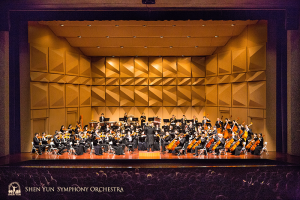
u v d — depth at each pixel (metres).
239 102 16.44
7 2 12.04
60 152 13.12
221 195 11.21
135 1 12.09
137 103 21.16
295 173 10.99
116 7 12.16
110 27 15.95
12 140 13.62
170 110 21.11
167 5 12.12
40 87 15.15
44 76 15.44
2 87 12.89
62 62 17.00
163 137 13.73
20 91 13.98
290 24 12.25
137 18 12.54
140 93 21.11
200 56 20.62
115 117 21.11
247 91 15.88
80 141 13.07
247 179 11.21
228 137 14.09
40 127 15.34
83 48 19.11
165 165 11.56
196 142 12.72
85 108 20.02
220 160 11.77
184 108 21.03
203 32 16.27
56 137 13.31
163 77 21.08
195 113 20.88
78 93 19.11
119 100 21.09
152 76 21.06
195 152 12.61
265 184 11.11
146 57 21.05
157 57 21.00
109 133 13.61
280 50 13.61
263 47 14.38
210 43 17.98
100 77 20.92
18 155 12.95
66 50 17.64
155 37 17.20
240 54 16.27
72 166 11.43
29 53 14.42
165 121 17.20
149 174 11.26
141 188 11.24
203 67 20.58
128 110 21.17
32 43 14.62
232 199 11.20
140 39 17.52
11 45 13.78
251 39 15.27
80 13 12.60
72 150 13.48
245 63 15.91
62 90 17.11
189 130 14.34
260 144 12.73
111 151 13.73
